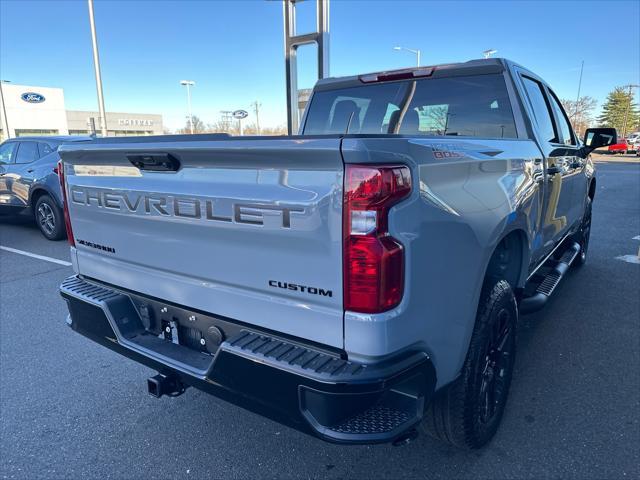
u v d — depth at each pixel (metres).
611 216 10.25
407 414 1.87
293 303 1.88
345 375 1.70
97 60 18.94
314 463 2.54
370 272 1.67
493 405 2.58
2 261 6.73
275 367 1.80
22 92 57.91
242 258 2.00
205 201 2.04
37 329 4.34
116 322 2.50
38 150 8.09
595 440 2.66
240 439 2.75
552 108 4.05
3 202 8.50
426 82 3.55
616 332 4.09
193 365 2.17
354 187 1.64
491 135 3.32
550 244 3.88
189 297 2.27
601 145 4.63
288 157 1.75
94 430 2.85
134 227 2.42
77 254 2.87
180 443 2.72
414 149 1.75
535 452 2.57
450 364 2.08
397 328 1.74
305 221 1.76
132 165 2.33
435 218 1.84
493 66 3.27
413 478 2.41
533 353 3.72
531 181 2.85
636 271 5.90
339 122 4.06
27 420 2.95
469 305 2.13
